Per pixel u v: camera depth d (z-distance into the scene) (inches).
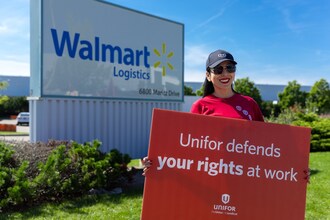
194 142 98.9
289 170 100.7
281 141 101.3
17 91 2133.4
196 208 97.3
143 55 335.0
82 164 221.9
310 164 365.1
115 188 235.3
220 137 99.7
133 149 326.6
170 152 98.1
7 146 231.5
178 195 97.3
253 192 98.8
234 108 106.7
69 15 275.3
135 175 279.7
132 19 323.9
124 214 182.4
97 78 296.4
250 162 99.8
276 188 99.7
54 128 268.2
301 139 101.9
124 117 319.3
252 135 100.7
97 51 295.7
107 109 305.3
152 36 343.3
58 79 269.4
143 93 336.5
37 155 223.3
